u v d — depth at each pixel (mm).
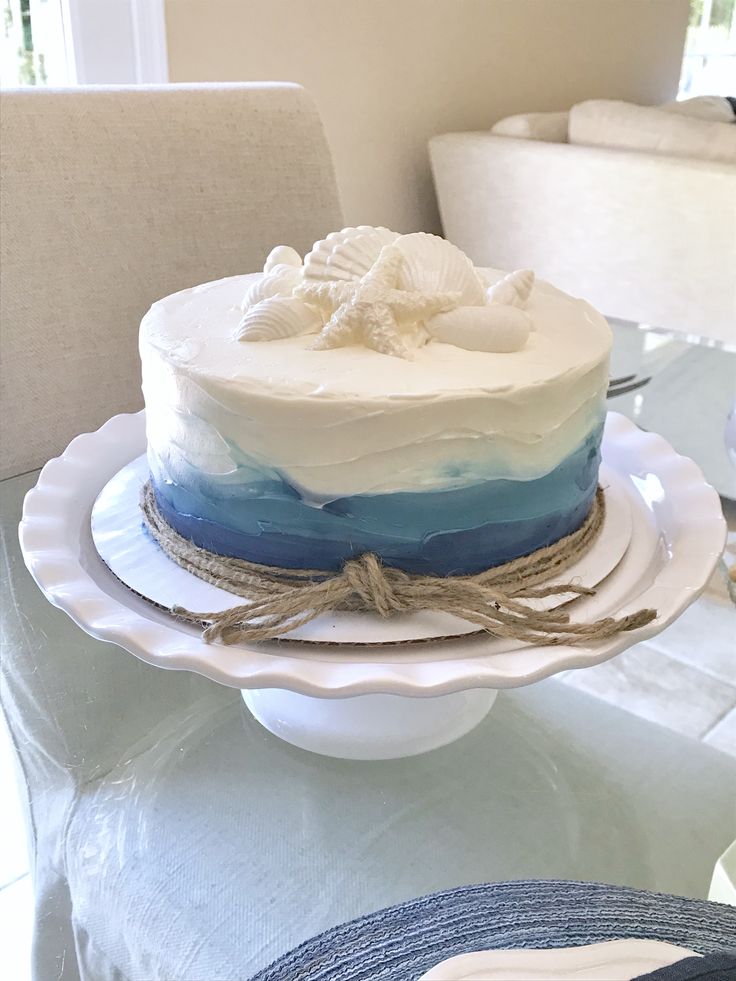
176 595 631
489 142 2355
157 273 1104
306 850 547
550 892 458
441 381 589
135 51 1768
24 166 976
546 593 609
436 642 592
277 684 531
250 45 1989
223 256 1168
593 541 709
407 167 2568
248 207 1182
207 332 672
